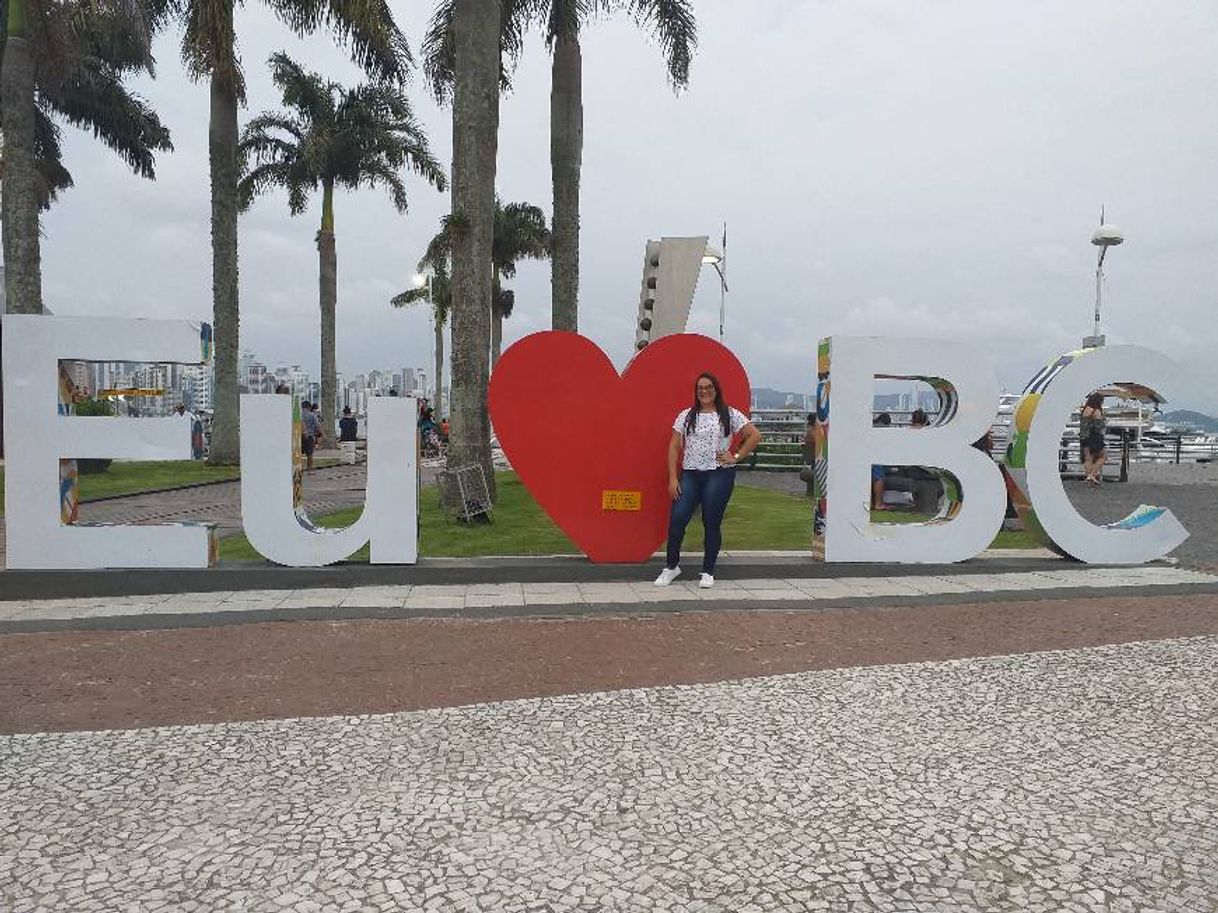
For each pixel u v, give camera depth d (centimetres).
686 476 683
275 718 396
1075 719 391
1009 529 1059
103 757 347
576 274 1459
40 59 1641
